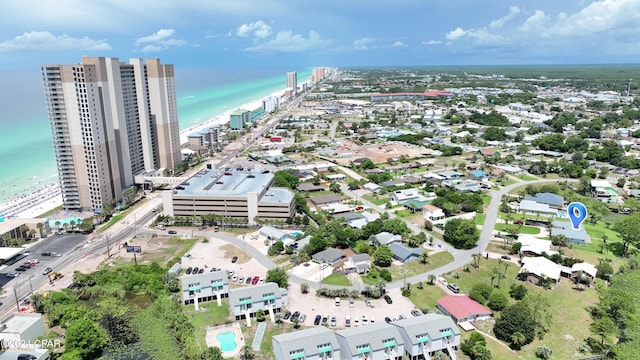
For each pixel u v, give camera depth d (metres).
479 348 134.25
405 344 138.00
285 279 179.62
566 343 145.12
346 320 155.50
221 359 133.50
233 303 157.62
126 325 156.50
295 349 129.75
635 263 198.00
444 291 177.88
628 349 142.25
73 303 165.38
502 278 187.62
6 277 191.38
